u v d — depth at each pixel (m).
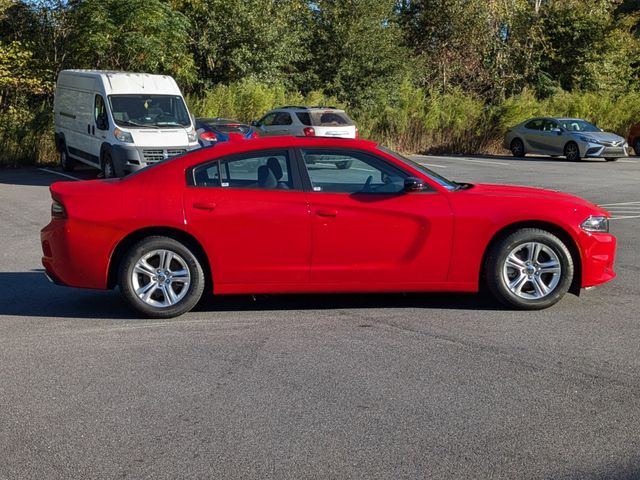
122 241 6.55
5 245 10.26
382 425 4.30
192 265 6.54
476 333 6.09
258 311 6.84
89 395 4.80
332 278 6.56
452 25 36.69
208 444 4.07
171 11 26.08
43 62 26.62
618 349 5.67
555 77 39.59
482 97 37.44
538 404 4.59
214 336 6.08
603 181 18.95
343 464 3.82
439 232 6.52
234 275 6.51
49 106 24.28
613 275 6.89
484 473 3.71
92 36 24.61
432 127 30.33
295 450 3.98
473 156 28.97
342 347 5.75
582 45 38.91
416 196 6.57
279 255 6.50
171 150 16.81
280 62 31.11
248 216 6.44
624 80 39.84
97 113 17.73
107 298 7.42
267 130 23.02
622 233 11.06
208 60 30.50
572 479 3.65
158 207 6.43
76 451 4.01
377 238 6.52
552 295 6.71
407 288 6.63
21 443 4.12
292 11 32.50
